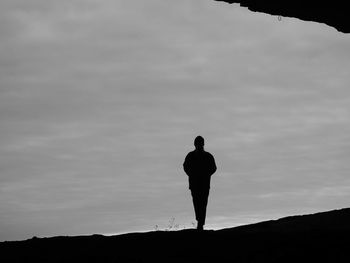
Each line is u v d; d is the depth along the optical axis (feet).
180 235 51.70
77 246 48.75
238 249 44.73
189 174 54.75
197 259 42.09
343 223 61.67
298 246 44.29
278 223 66.08
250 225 66.49
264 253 43.06
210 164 54.65
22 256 45.44
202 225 55.06
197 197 54.65
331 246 43.70
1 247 49.88
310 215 70.28
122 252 45.39
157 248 46.37
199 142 55.21
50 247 48.80
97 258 43.11
